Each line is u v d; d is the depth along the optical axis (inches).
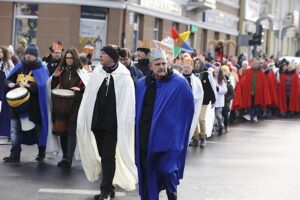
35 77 434.6
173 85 302.5
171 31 594.2
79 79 428.1
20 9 1070.4
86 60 516.4
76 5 1023.6
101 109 350.9
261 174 449.1
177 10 1304.1
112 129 348.5
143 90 305.6
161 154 300.8
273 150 581.0
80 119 367.6
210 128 614.9
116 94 351.3
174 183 298.8
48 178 395.5
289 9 2353.6
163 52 302.4
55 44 509.7
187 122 306.2
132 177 366.9
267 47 2074.3
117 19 1048.8
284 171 466.3
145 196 305.7
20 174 402.9
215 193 379.9
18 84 437.7
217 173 444.8
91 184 385.4
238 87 848.9
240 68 1000.2
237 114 901.8
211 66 686.5
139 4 1120.2
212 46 1549.0
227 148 580.1
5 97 452.4
